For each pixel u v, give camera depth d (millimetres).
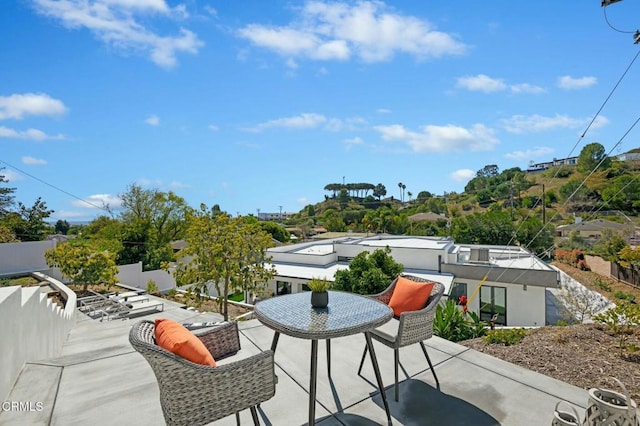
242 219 9531
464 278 15336
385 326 3193
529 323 14156
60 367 3539
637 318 4375
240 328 4664
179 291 14633
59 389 3043
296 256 18344
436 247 17891
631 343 4211
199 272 9023
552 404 2762
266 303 2947
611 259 18984
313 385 2350
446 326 5711
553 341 4418
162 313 8906
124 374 3375
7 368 2980
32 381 3195
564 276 17281
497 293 14812
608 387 3178
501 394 2924
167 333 2018
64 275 12578
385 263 10953
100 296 10820
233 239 9031
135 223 22344
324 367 3461
